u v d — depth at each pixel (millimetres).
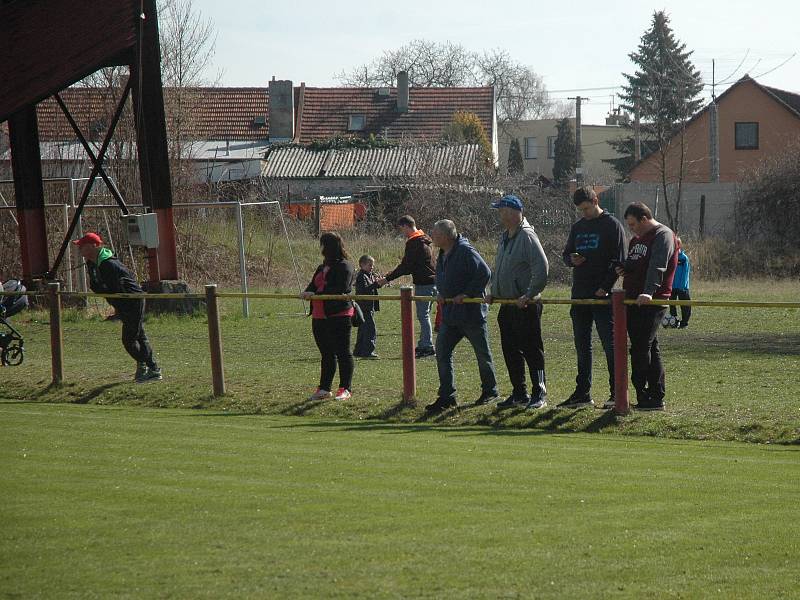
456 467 14547
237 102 105750
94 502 12281
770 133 99062
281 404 21281
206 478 13648
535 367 19688
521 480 13664
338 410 20562
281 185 70812
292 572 9719
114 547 10477
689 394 21625
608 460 15281
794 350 29406
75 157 61688
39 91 30969
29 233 36906
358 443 16766
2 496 12594
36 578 9578
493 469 14430
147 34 32875
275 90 101562
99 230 48531
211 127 102688
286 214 61656
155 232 33031
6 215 46656
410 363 20578
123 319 23484
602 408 19391
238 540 10703
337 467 14484
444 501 12422
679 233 65312
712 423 18219
